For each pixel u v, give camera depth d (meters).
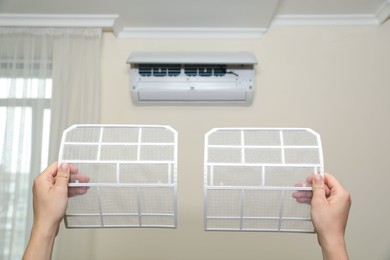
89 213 0.68
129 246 1.30
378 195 1.35
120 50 1.46
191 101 1.39
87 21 1.39
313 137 0.69
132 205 0.68
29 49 1.39
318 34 1.48
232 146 0.68
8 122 1.33
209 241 1.31
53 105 1.33
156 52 1.38
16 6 1.32
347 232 1.32
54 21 1.39
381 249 1.31
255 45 1.47
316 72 1.45
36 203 0.58
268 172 0.66
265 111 1.41
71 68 1.37
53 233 0.57
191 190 1.34
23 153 1.31
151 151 0.68
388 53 1.45
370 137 1.39
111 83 1.43
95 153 0.67
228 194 0.67
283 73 1.45
